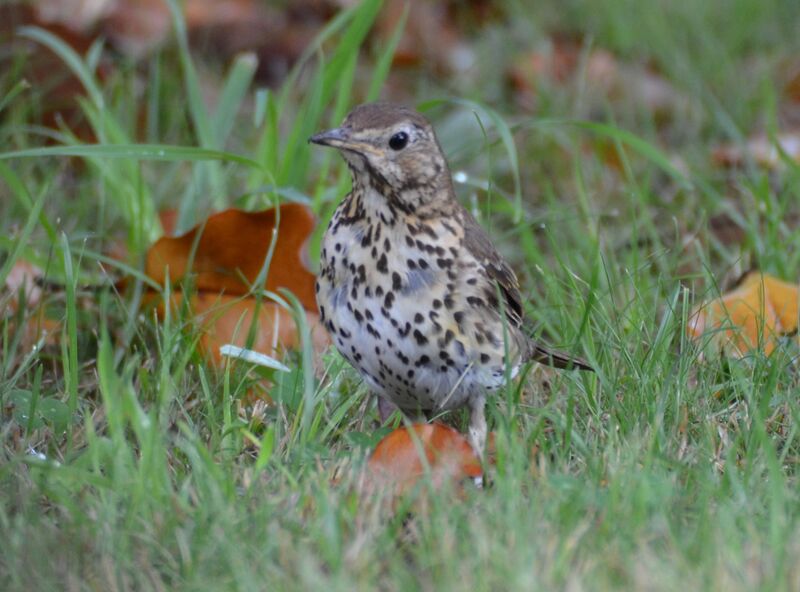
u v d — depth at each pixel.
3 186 12.62
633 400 9.12
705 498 7.36
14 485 7.69
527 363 9.71
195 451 7.98
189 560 6.93
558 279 11.40
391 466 8.08
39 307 10.22
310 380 8.53
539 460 8.34
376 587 6.77
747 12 19.31
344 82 12.41
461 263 8.74
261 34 17.20
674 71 17.20
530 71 16.50
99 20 16.27
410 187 8.63
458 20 19.31
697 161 14.72
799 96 17.00
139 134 14.68
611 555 6.87
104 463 8.09
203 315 10.11
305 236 10.52
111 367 7.72
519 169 14.47
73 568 6.88
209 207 11.91
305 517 7.57
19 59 13.88
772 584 6.51
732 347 10.16
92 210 12.86
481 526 7.05
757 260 11.91
